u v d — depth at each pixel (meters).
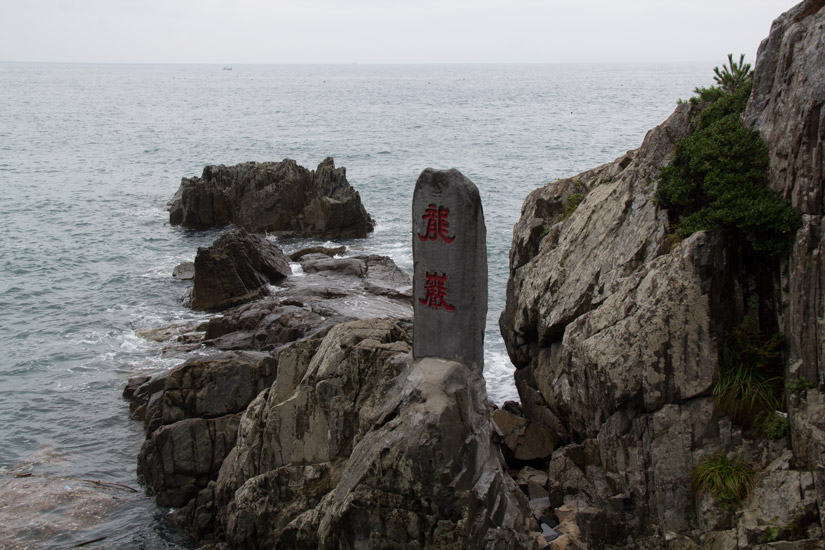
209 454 22.59
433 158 93.25
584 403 19.16
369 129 129.50
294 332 32.00
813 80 16.47
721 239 16.86
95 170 86.56
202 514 21.31
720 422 16.83
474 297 15.55
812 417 15.50
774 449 16.33
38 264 48.84
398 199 69.38
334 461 17.64
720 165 18.20
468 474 14.83
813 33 17.05
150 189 75.31
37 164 90.31
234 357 24.64
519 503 16.69
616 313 18.33
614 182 22.83
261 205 55.72
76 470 25.31
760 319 17.36
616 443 17.84
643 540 17.14
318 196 55.53
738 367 16.86
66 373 33.00
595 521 17.27
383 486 14.90
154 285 44.84
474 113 161.50
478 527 14.53
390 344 17.19
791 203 16.77
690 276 16.95
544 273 22.81
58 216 62.62
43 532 21.44
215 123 142.75
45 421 28.84
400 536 14.91
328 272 42.66
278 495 18.45
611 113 154.88
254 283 41.03
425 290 15.80
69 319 39.41
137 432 27.97
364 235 56.03
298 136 119.25
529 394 23.50
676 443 17.06
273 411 18.78
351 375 17.31
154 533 21.47
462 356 15.80
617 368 17.58
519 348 24.22
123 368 33.38
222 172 59.75
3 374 32.94
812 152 16.25
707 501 16.33
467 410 15.11
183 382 23.42
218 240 41.12
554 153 96.00
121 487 24.08
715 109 19.80
